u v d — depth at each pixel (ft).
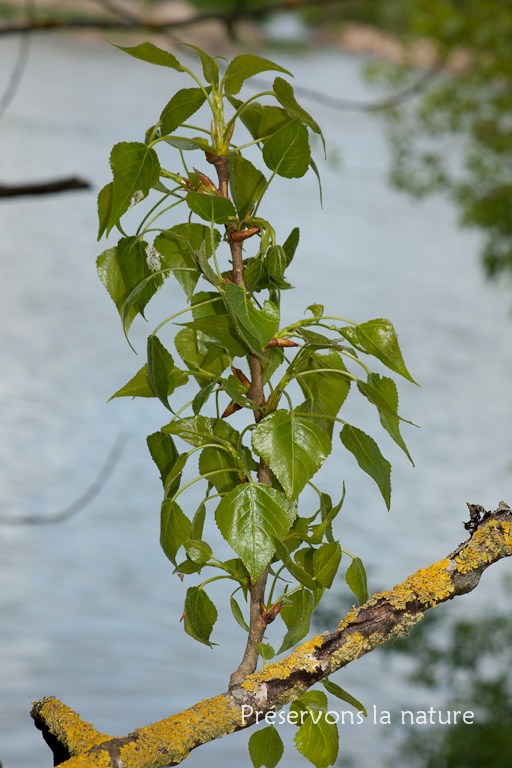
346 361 57.11
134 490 38.06
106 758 2.66
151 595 30.76
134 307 3.31
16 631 27.25
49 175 90.38
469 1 24.12
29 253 79.97
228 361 3.68
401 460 42.96
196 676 26.43
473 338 68.44
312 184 123.85
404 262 93.56
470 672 20.95
